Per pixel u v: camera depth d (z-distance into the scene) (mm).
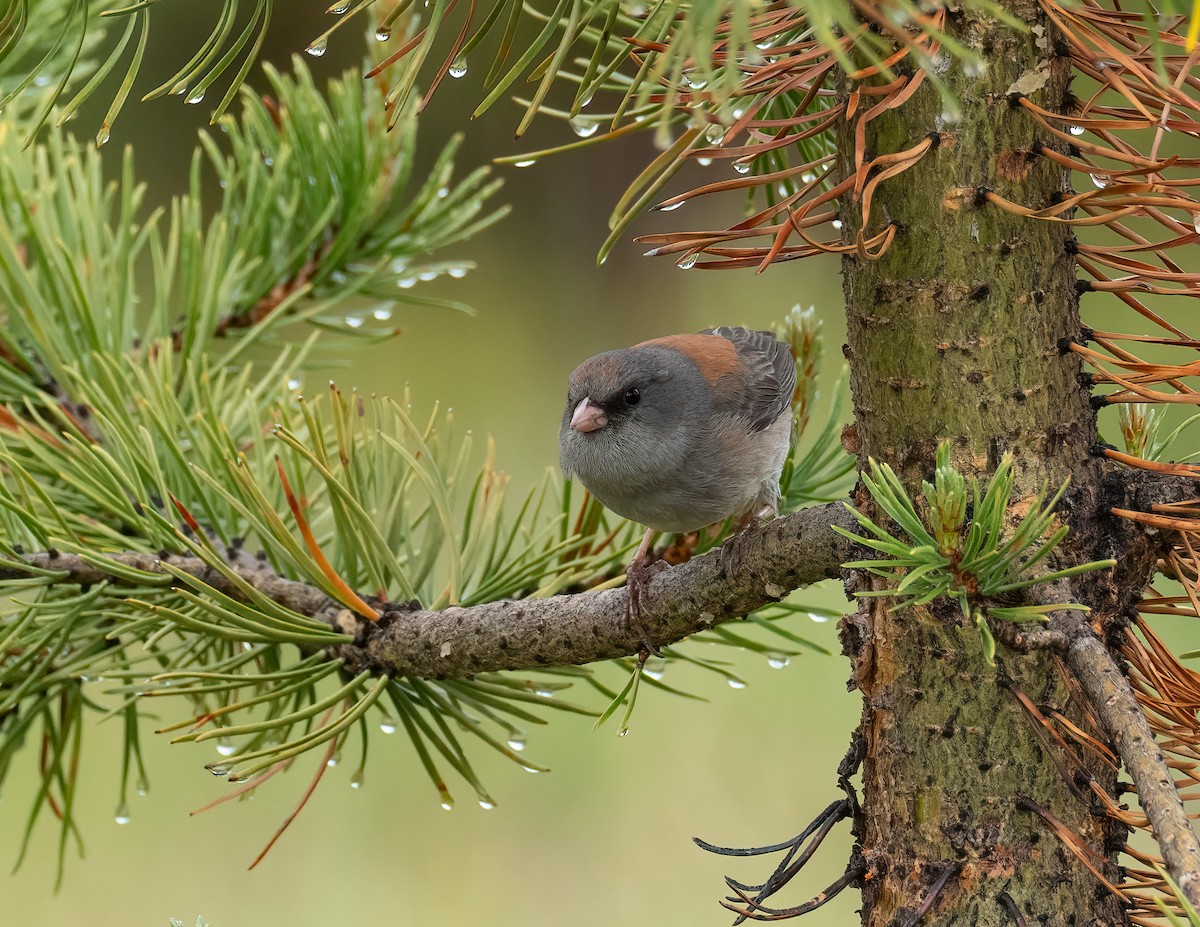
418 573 4902
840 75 3654
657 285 19656
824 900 3623
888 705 3604
